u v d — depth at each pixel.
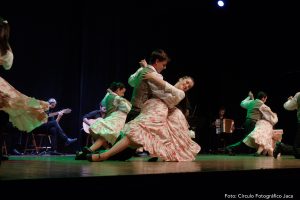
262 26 8.30
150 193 1.87
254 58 8.89
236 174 2.27
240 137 9.16
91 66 7.72
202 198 2.09
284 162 3.53
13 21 6.78
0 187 1.43
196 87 8.96
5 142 5.91
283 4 7.71
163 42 8.52
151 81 3.48
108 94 4.58
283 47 8.45
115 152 3.26
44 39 7.18
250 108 6.70
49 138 6.75
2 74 6.73
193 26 8.78
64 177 1.61
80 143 7.12
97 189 1.69
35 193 1.52
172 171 2.10
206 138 8.89
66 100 7.51
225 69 9.21
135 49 8.20
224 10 8.36
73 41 7.56
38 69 7.12
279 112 9.11
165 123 3.47
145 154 6.33
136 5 8.15
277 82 8.98
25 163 2.92
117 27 7.99
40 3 7.11
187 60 8.81
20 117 2.88
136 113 3.74
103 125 4.23
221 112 8.70
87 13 7.61
